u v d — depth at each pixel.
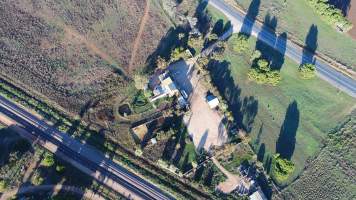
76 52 121.75
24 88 116.00
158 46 123.50
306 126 115.38
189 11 129.12
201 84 117.62
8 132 110.25
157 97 115.00
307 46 125.88
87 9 128.38
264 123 114.88
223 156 109.75
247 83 119.56
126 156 108.62
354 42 127.06
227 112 113.50
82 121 112.31
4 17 126.38
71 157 107.94
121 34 124.94
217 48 122.50
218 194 105.88
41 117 112.50
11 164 105.19
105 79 118.25
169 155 109.12
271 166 109.88
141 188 105.81
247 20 128.62
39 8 128.12
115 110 114.31
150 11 128.88
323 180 109.75
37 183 103.25
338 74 122.69
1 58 119.94
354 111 118.00
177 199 105.12
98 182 105.56
